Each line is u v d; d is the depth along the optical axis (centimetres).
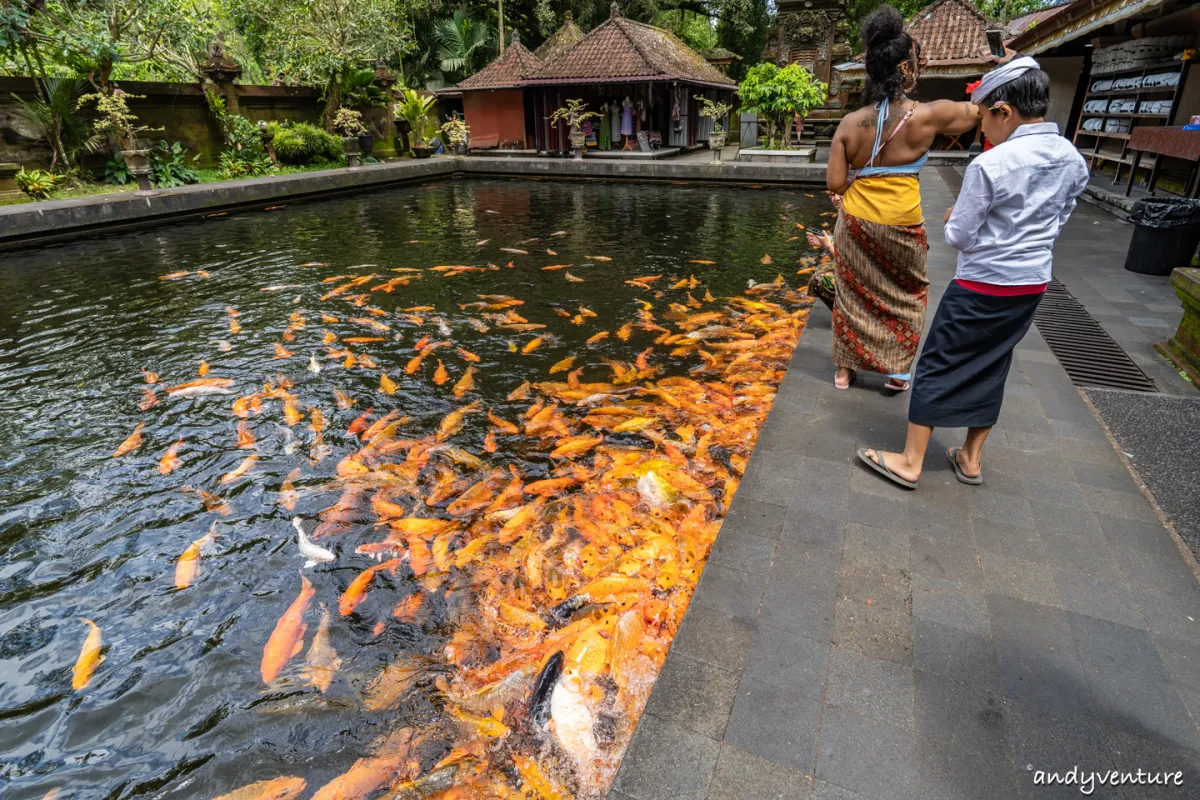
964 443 258
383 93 1736
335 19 1636
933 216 777
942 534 215
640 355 469
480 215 1084
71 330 547
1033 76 192
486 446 353
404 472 331
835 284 316
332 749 193
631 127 1767
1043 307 458
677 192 1316
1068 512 226
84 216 925
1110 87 1023
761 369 438
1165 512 232
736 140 2297
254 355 488
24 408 410
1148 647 171
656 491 298
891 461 243
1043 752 144
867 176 284
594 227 959
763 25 2788
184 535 292
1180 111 781
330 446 361
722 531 218
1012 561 202
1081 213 812
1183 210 506
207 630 240
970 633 176
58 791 183
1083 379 347
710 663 167
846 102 1884
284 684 215
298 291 653
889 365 305
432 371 454
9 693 216
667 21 2881
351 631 235
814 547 210
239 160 1355
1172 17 803
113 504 314
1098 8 808
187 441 369
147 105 1260
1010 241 198
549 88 1773
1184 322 364
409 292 641
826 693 159
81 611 250
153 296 641
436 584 254
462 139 1817
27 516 305
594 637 216
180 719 205
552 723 188
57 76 1188
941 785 138
